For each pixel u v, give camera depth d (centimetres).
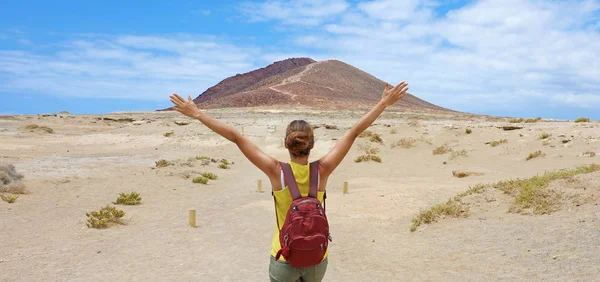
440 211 1081
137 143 3809
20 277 756
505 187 1147
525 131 3075
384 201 1471
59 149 3278
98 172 2105
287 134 306
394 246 923
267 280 746
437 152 2952
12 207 1335
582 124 3095
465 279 675
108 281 741
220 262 852
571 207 919
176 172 2156
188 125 4797
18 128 4472
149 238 1039
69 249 938
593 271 608
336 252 904
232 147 3578
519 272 664
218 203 1528
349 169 2528
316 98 14100
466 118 6844
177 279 752
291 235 284
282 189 302
